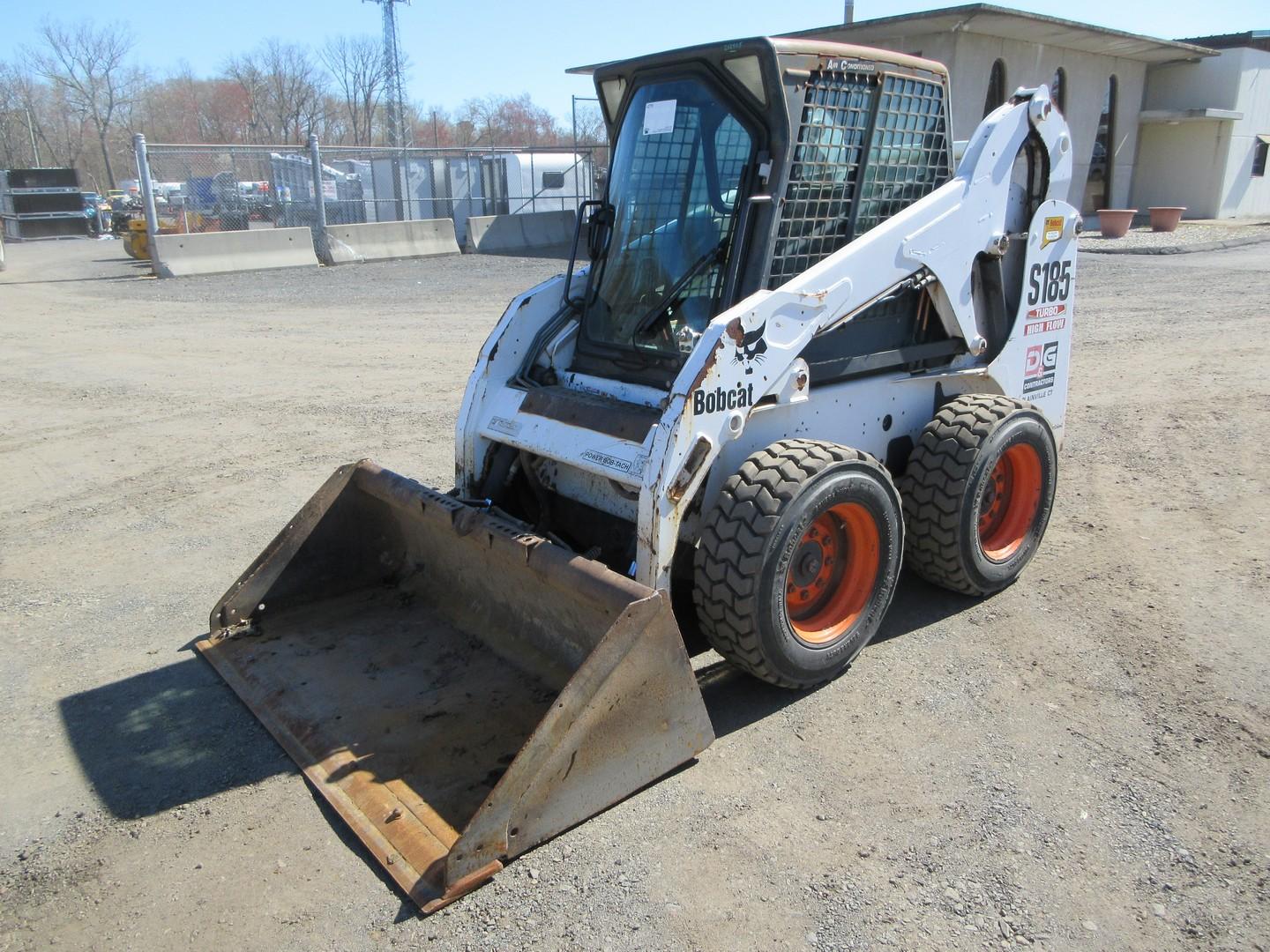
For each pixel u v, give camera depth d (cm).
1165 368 930
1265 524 554
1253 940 266
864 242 403
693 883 288
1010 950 262
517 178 2606
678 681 330
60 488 670
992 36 2102
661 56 409
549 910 279
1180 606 458
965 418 442
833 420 426
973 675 403
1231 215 2766
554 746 301
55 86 6869
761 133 384
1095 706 378
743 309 364
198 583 515
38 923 282
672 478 354
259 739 371
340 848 309
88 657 437
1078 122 2419
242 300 1581
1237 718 367
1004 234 471
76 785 346
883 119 418
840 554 401
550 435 414
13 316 1439
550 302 475
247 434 794
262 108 6750
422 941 270
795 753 351
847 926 271
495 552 382
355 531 468
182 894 291
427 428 798
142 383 986
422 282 1758
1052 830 309
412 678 396
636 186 432
